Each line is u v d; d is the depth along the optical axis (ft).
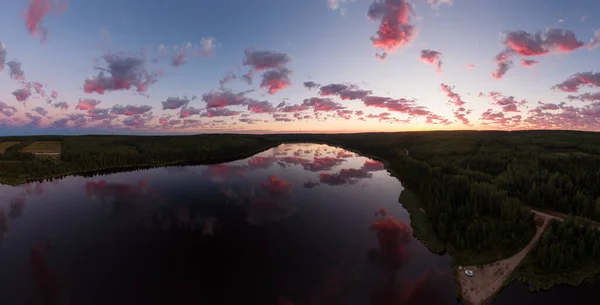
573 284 123.24
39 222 207.62
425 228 182.09
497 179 234.17
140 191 294.46
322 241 172.65
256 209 232.73
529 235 154.20
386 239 173.78
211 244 170.71
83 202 256.73
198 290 126.00
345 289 126.52
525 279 127.34
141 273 139.64
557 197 189.78
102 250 163.43
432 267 141.79
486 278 130.21
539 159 281.74
